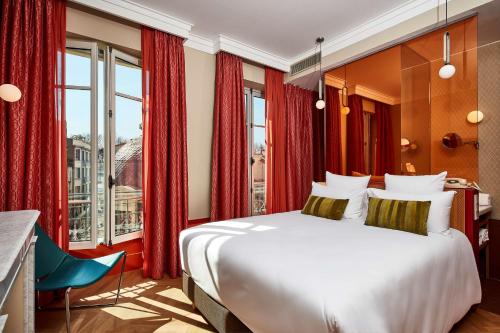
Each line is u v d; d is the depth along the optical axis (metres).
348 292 1.05
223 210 3.51
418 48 2.99
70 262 2.09
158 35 2.96
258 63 4.03
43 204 2.25
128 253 3.04
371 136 3.49
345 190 2.75
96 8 2.55
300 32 3.35
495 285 2.50
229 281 1.50
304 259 1.40
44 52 2.30
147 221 2.85
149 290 2.51
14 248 0.97
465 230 2.18
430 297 1.40
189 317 2.02
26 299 1.25
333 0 2.69
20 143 2.12
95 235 2.79
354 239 1.80
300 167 4.55
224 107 3.55
